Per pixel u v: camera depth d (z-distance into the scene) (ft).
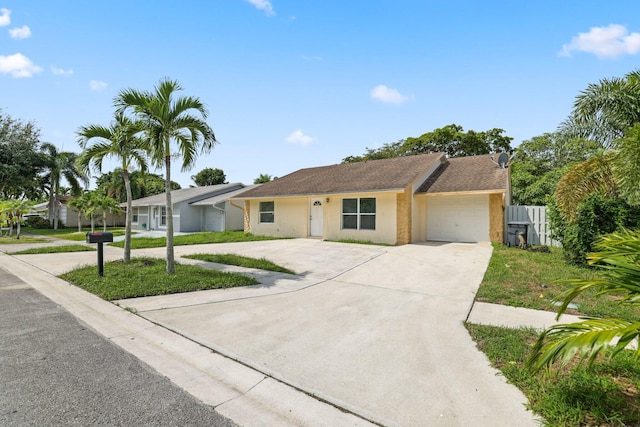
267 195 56.49
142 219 94.27
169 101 25.81
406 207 43.19
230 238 55.83
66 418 8.55
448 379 10.32
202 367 11.60
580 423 7.95
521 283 22.27
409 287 22.76
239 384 10.44
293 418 8.67
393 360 11.79
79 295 21.56
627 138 19.77
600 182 25.91
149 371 11.32
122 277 25.21
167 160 26.43
